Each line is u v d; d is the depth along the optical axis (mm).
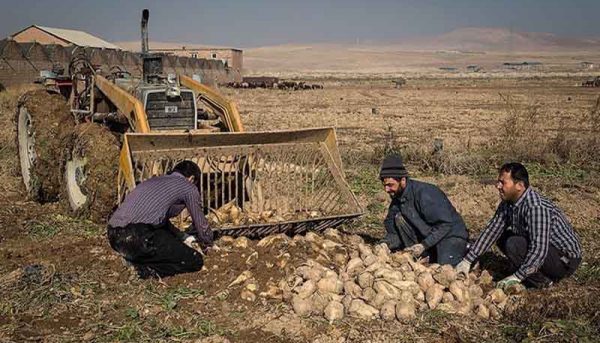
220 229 6355
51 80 10141
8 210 8258
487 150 13023
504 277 6211
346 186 7137
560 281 5961
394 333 4930
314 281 5398
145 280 5797
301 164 7316
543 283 5812
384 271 5449
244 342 4816
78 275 5906
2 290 5523
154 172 6648
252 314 5238
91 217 7625
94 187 7457
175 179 5898
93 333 4895
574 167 11516
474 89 52719
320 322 5117
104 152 7465
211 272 5844
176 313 5230
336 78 94062
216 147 6875
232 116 8000
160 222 5750
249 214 6906
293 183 7293
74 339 4805
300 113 25594
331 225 6961
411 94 44062
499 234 5965
